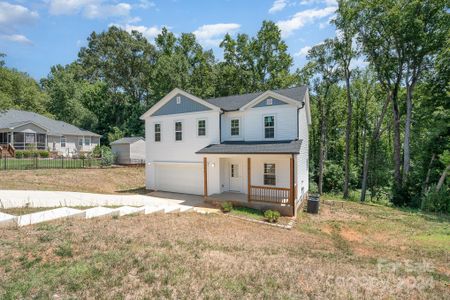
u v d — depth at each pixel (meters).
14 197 11.60
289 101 14.59
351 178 27.98
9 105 24.59
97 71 48.88
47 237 6.15
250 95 18.48
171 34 41.09
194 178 17.36
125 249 5.98
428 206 17.33
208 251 6.68
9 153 25.81
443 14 19.05
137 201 14.22
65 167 22.28
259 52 34.25
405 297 4.72
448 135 20.27
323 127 26.22
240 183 16.12
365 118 29.20
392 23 19.84
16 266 4.73
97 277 4.57
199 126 17.02
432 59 20.42
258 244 8.18
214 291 4.44
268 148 13.50
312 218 13.32
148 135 19.19
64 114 43.75
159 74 36.00
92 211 9.32
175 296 4.18
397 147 22.45
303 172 16.88
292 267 6.02
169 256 5.86
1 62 25.61
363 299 4.50
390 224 12.89
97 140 38.28
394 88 22.53
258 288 4.69
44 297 3.87
